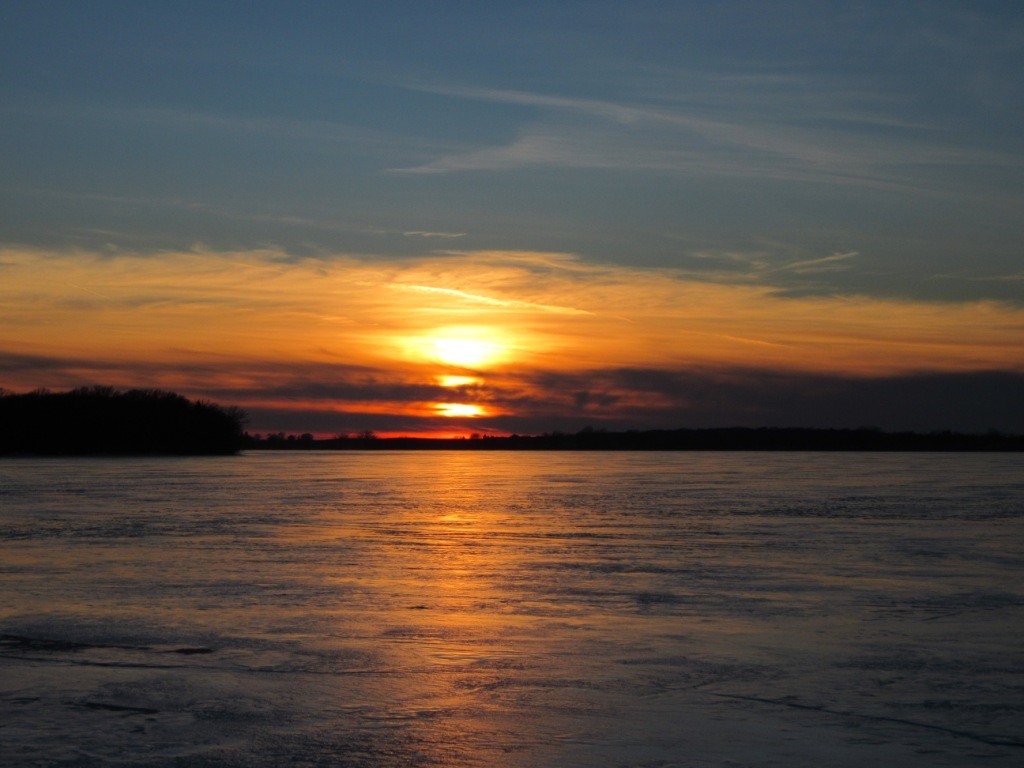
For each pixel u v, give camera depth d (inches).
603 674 402.0
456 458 4638.3
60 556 776.3
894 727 331.0
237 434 4923.7
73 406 4520.2
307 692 374.6
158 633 479.5
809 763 295.4
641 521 1106.1
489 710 351.6
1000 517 1155.9
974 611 542.0
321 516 1167.0
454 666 414.9
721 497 1525.6
